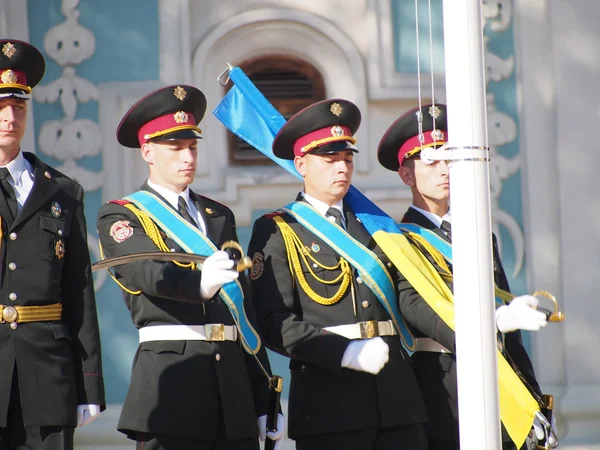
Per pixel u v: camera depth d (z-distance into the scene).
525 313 10.12
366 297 11.99
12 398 10.95
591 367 18.25
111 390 17.92
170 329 11.27
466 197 9.38
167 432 10.95
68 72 18.08
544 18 18.55
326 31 18.50
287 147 12.60
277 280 11.91
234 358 11.47
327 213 12.35
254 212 18.33
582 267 18.36
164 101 11.80
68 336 11.27
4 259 11.04
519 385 11.12
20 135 11.28
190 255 10.62
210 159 18.31
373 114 18.50
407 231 12.94
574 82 18.50
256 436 11.38
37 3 18.17
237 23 18.42
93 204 18.03
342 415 11.57
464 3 9.38
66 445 11.02
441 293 12.12
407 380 11.95
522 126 18.50
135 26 18.28
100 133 18.06
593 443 17.84
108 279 17.95
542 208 18.41
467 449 9.40
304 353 11.48
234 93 13.59
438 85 18.47
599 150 18.48
